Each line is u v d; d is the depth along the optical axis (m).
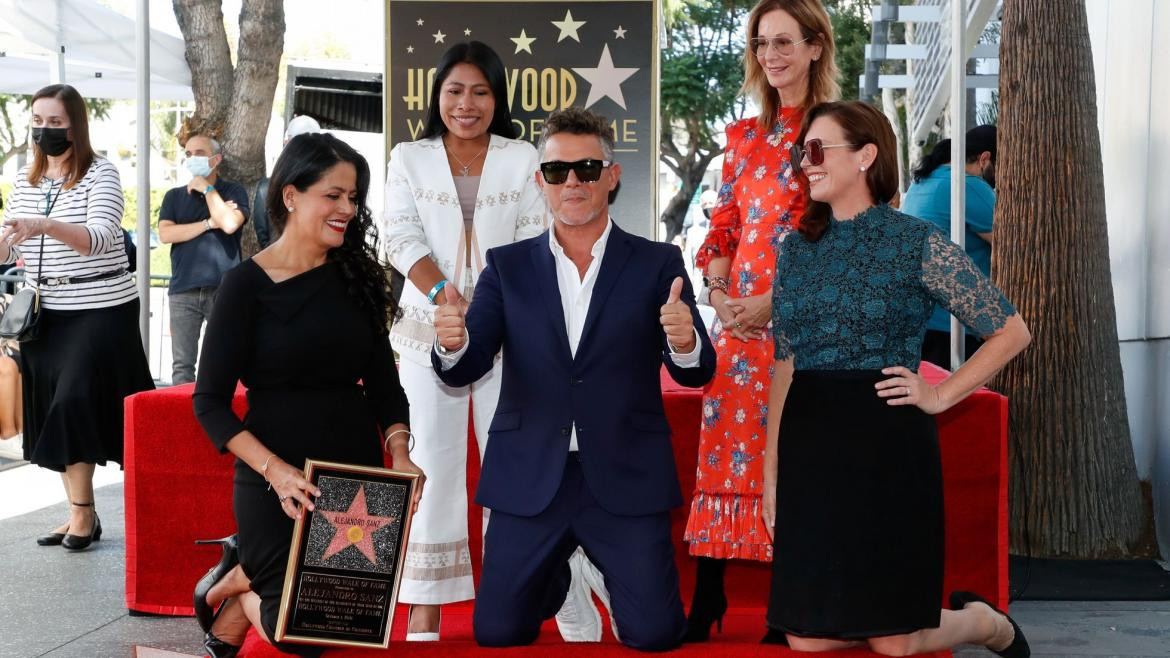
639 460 2.97
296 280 2.93
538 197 3.47
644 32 4.64
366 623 2.91
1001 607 3.69
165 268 23.05
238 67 11.75
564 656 2.94
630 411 2.96
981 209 5.37
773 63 3.29
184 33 11.55
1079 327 4.75
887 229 2.85
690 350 2.79
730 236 3.49
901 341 2.86
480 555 3.84
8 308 4.58
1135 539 4.79
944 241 2.80
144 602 3.87
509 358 3.04
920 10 9.21
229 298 2.88
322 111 8.91
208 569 3.86
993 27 9.73
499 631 3.01
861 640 2.97
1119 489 4.78
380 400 3.12
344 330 2.94
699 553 3.37
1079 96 4.78
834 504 2.85
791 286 2.95
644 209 4.68
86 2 7.48
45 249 4.64
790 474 2.93
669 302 2.75
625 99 4.66
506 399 3.05
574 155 2.89
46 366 4.69
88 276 4.64
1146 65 5.13
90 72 9.43
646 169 4.67
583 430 2.94
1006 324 2.76
